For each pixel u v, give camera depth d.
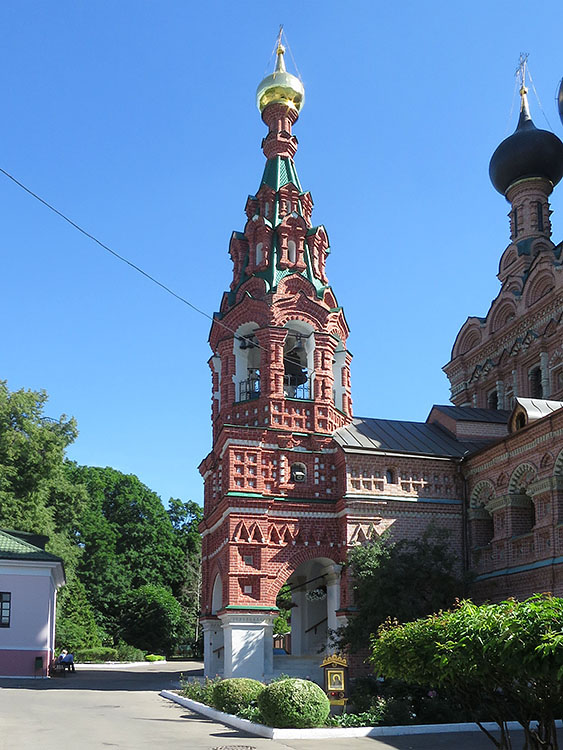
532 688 12.09
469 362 47.75
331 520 35.22
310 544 34.69
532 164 46.28
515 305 44.00
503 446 32.81
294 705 20.72
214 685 25.45
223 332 39.59
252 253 40.62
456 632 12.55
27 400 50.91
